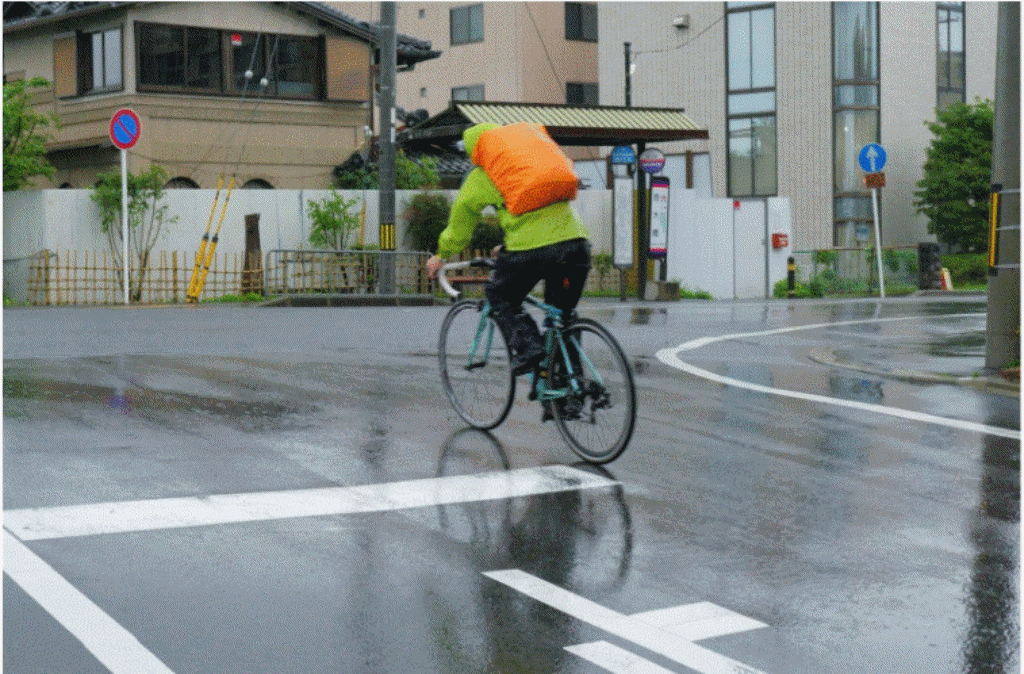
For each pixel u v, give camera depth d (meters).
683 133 24.72
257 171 29.47
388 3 22.91
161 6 27.95
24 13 30.20
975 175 32.25
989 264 10.30
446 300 23.22
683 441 6.78
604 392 6.02
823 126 33.69
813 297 29.09
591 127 23.80
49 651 3.38
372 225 24.80
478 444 6.56
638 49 37.03
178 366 9.21
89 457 5.83
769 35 34.47
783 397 8.50
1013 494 5.64
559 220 6.25
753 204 28.61
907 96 34.25
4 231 22.58
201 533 4.61
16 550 4.32
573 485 5.64
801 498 5.47
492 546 4.58
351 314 15.92
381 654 3.43
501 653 3.46
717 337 13.55
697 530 4.88
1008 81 10.05
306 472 5.71
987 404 8.34
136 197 22.25
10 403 7.20
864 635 3.69
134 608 3.75
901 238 34.22
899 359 11.27
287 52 29.86
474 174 6.41
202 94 28.62
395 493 5.37
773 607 3.93
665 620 3.78
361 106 31.06
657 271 27.41
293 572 4.17
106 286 22.17
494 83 42.66
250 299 22.08
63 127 29.22
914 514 5.22
